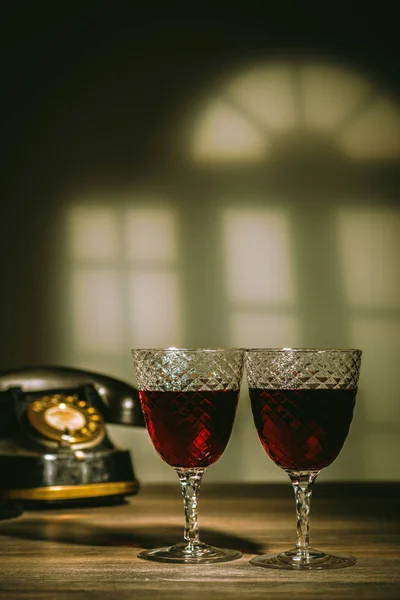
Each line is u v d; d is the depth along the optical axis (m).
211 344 2.76
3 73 2.81
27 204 2.78
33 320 2.76
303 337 2.78
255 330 2.77
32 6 2.82
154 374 0.81
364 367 2.80
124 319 2.76
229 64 2.81
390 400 2.80
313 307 2.78
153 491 1.29
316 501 1.16
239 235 2.78
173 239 2.78
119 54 2.81
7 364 2.76
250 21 2.82
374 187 2.80
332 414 0.78
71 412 1.22
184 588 0.73
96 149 2.79
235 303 2.77
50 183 2.79
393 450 2.81
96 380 1.33
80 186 2.78
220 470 2.78
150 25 2.81
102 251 2.78
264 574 0.77
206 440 0.81
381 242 2.79
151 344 2.76
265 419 0.79
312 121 2.81
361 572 0.77
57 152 2.79
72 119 2.80
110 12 2.82
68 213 2.78
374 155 2.81
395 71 2.82
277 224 2.79
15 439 1.16
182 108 2.80
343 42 2.83
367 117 2.81
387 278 2.79
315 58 2.82
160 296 2.77
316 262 2.79
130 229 2.78
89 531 0.98
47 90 2.81
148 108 2.80
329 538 0.91
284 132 2.81
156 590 0.73
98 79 2.80
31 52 2.81
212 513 1.08
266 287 2.78
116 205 2.78
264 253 2.78
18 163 2.79
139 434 2.75
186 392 0.80
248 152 2.80
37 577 0.77
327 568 0.78
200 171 2.79
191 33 2.81
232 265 2.77
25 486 1.11
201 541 0.91
